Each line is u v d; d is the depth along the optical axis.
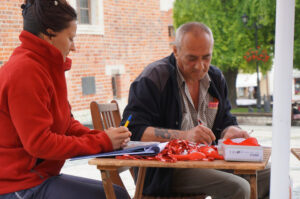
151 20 13.52
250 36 15.66
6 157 1.81
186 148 1.90
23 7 1.93
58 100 1.93
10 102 1.75
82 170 5.75
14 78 1.75
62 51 1.93
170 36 21.44
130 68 12.85
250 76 27.70
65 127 1.99
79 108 11.20
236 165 1.61
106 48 12.05
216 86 2.78
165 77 2.56
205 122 2.72
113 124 2.84
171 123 2.58
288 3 1.42
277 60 1.45
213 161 1.69
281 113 1.45
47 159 1.90
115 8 12.38
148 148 1.81
